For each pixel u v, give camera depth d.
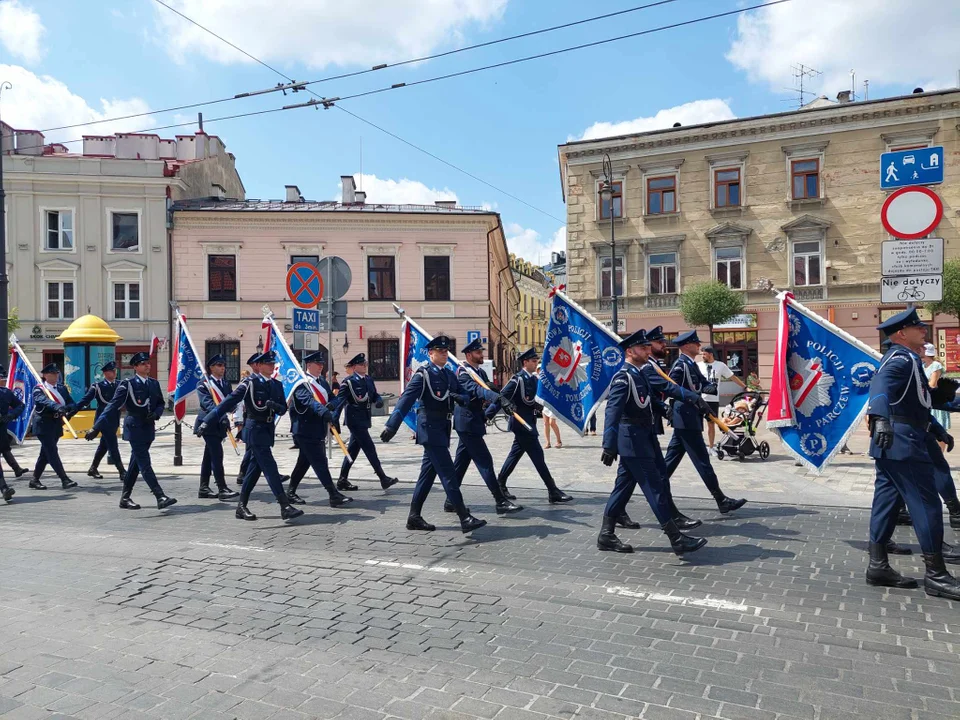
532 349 9.16
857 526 7.17
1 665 4.18
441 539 7.01
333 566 6.13
